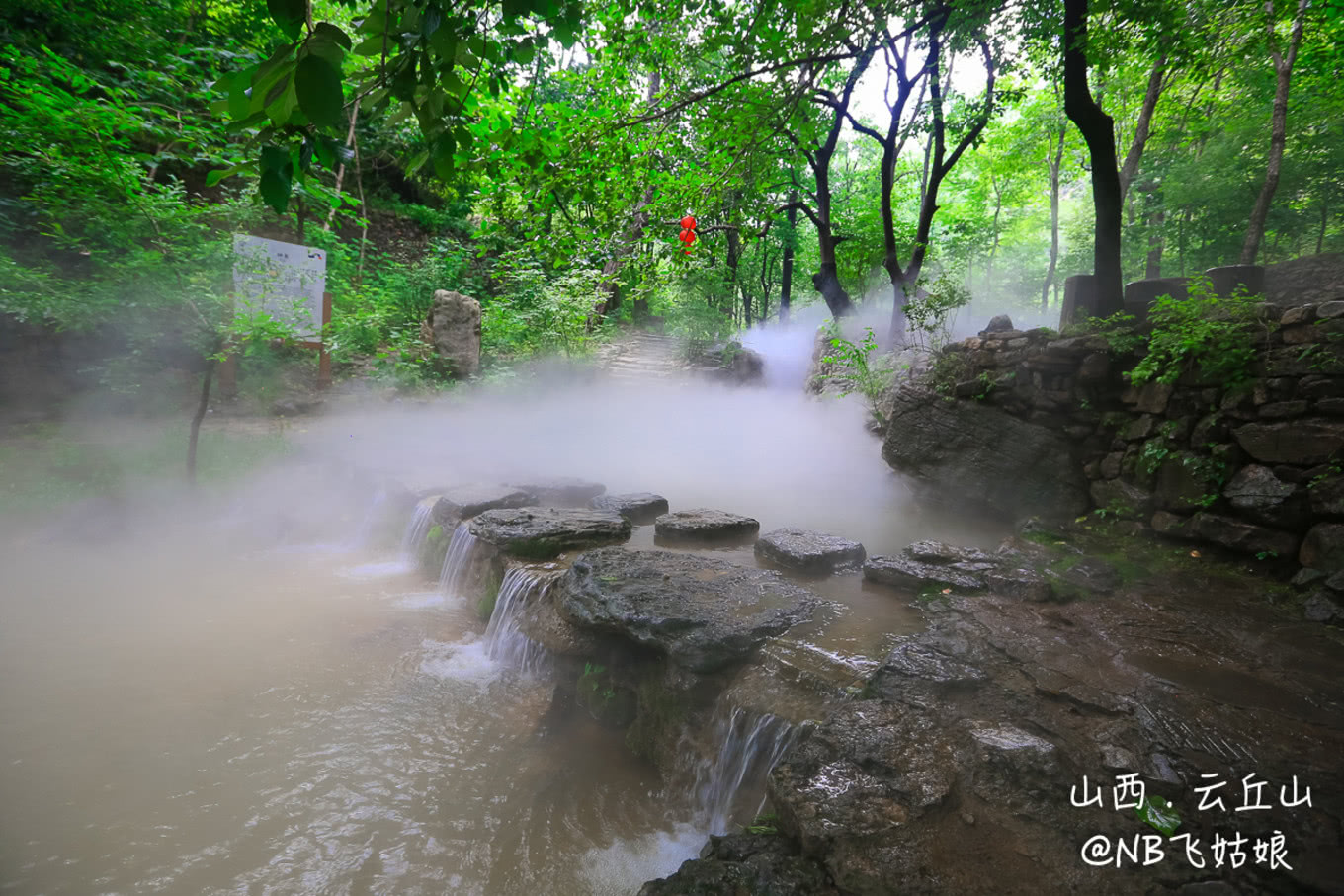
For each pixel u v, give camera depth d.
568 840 3.35
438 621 5.79
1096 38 7.09
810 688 3.36
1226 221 12.20
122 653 4.98
